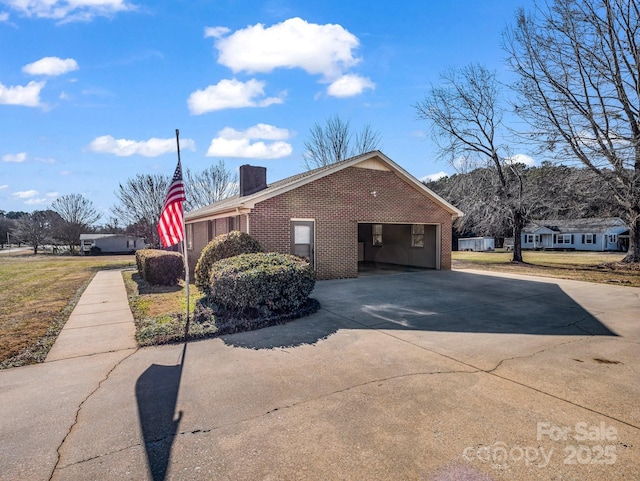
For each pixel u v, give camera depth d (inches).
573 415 126.7
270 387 151.9
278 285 269.6
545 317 273.3
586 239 1637.6
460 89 898.1
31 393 149.5
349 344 209.2
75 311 318.0
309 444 110.0
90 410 133.8
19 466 100.4
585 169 705.6
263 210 422.6
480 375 162.7
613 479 93.5
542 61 690.8
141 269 578.9
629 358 184.5
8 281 578.6
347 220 480.1
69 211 2038.6
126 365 181.6
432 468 98.2
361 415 127.1
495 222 911.0
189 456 104.7
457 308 303.6
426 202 556.4
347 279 471.2
